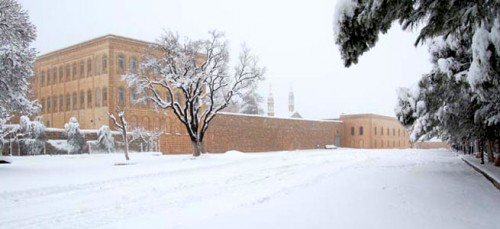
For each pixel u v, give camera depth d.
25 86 20.38
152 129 48.94
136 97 51.09
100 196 12.85
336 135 72.44
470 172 18.84
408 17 7.36
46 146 36.09
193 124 31.91
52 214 10.10
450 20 7.33
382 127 76.69
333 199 11.11
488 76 7.29
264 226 8.05
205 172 20.72
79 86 56.19
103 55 52.78
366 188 13.30
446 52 14.13
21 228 8.72
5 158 27.06
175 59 30.48
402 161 28.09
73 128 37.91
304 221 8.41
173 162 25.95
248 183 16.20
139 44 54.28
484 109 15.29
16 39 19.80
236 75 32.56
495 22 6.98
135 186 15.15
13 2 19.67
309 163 26.89
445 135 27.23
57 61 59.62
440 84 15.60
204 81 31.09
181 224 8.62
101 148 39.34
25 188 13.43
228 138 49.47
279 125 58.03
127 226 8.73
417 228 7.76
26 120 34.78
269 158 31.78
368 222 8.24
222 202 11.61
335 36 7.57
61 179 16.09
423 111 19.36
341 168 22.14
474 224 8.08
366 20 7.16
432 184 14.30
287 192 12.89
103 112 52.34
